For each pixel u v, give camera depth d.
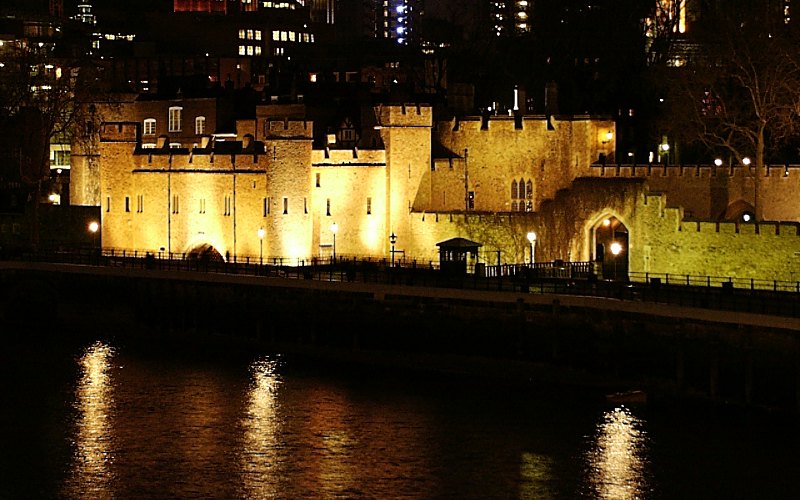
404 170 171.50
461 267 157.00
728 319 111.69
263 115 187.38
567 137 170.00
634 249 156.12
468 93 192.00
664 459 101.38
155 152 183.12
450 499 95.25
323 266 158.38
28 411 117.19
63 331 154.00
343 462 103.00
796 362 107.38
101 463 103.88
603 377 119.88
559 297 123.19
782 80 157.00
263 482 99.31
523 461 101.88
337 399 119.62
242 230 175.00
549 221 163.75
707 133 166.00
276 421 113.31
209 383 126.38
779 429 106.69
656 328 116.38
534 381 123.12
